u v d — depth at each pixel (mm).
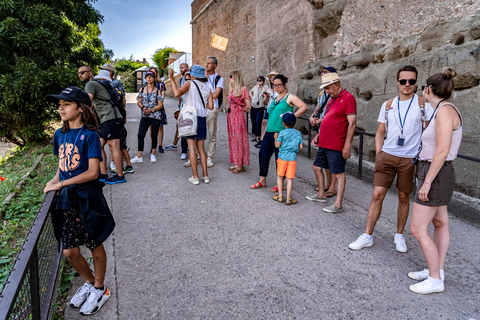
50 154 8305
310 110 8562
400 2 6488
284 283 2914
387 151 3301
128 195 4934
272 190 5148
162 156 7152
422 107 3143
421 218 2732
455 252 3434
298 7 9789
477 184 4758
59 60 9344
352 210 4480
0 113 8852
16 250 3736
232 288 2848
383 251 3445
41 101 8555
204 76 5355
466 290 2809
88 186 2391
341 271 3088
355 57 7418
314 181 5738
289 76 10539
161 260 3268
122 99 5777
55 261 2877
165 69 29469
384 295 2752
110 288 2852
